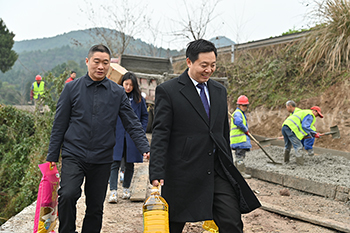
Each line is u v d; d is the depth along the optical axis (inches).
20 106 572.7
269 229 156.9
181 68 601.3
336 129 278.8
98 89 116.2
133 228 149.3
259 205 97.6
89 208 116.5
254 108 424.2
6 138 476.4
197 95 102.2
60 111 112.9
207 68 98.4
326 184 216.5
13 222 151.0
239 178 100.0
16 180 420.2
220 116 104.8
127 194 193.9
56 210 121.6
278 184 251.4
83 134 111.4
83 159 110.2
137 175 237.1
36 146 403.5
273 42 466.0
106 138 114.4
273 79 426.9
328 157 295.6
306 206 199.2
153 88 353.1
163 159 98.0
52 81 422.6
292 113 299.4
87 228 116.9
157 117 100.9
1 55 1473.9
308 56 398.3
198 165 99.1
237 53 514.0
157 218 94.3
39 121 412.2
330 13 386.9
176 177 99.3
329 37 385.1
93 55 113.3
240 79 473.1
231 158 107.3
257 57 482.3
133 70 434.0
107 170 115.9
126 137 187.9
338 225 156.3
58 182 122.3
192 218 96.5
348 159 305.7
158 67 448.1
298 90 391.2
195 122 100.3
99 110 114.2
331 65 373.1
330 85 363.6
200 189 98.7
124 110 121.5
